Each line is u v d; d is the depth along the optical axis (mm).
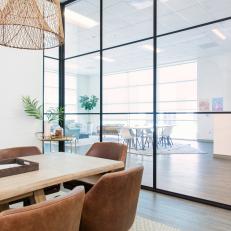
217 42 7258
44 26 1711
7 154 2484
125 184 1508
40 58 4484
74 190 1118
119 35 6219
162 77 10602
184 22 5465
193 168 5000
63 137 4285
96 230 1521
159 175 4414
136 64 10016
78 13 5012
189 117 9016
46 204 944
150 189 3623
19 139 4129
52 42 2008
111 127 6758
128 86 11344
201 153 6820
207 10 4883
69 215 1044
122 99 11602
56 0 1799
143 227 2488
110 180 1453
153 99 3777
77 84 11211
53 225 974
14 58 4055
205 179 4180
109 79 11984
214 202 3043
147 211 2879
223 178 4238
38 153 2719
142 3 4555
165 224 2559
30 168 1788
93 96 9516
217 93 9281
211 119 9062
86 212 1510
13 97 4043
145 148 7207
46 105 5176
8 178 1607
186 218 2699
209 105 9461
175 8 4781
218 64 9188
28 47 2064
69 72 10773
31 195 1643
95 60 8641
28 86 4266
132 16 5090
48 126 4328
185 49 8070
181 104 10180
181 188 3668
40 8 1697
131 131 7062
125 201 1545
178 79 10297
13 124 4047
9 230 853
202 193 3441
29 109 4176
